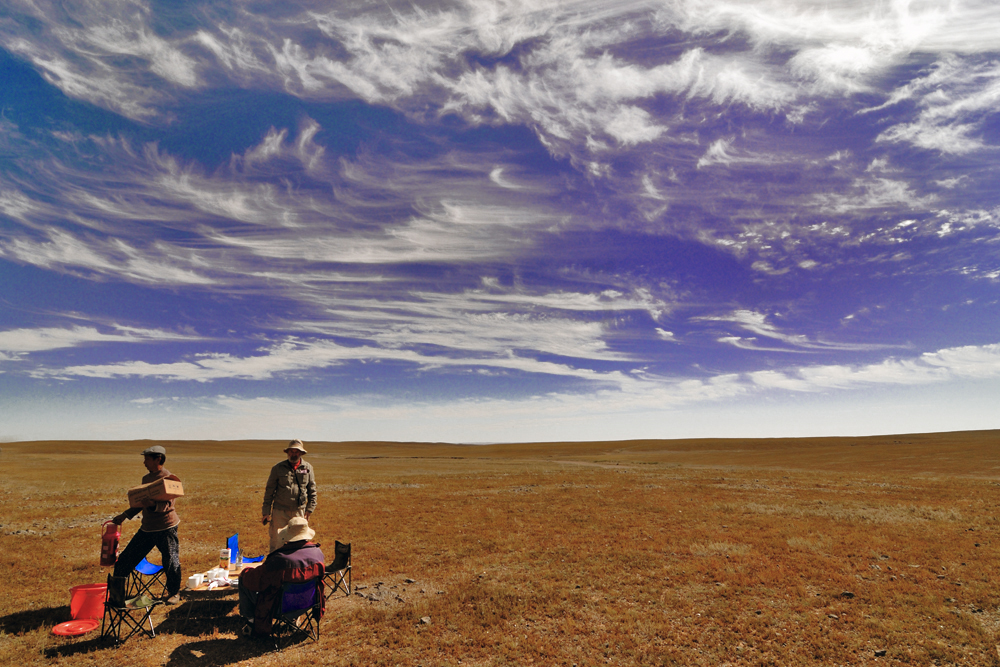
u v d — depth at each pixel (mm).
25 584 8211
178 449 103625
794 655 5789
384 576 9102
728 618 6887
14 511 15758
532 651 5906
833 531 12445
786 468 40688
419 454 102875
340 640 6191
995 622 6711
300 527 6316
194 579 7113
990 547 10609
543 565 9750
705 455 76812
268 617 6035
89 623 6363
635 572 9172
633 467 44062
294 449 7719
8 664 5359
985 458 40750
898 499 18625
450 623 6738
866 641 6168
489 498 19734
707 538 11820
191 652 5801
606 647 6039
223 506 17031
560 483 26391
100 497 19578
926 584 8219
